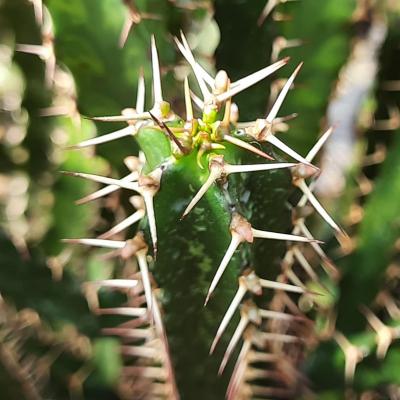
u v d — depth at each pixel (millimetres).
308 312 184
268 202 130
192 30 174
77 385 180
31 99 177
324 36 169
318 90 174
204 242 124
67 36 153
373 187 181
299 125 177
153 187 117
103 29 153
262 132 124
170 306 133
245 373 149
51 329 176
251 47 167
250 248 126
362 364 176
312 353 181
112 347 182
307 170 132
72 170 174
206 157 117
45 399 178
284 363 171
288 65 170
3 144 190
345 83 194
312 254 184
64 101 168
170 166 117
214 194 118
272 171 127
